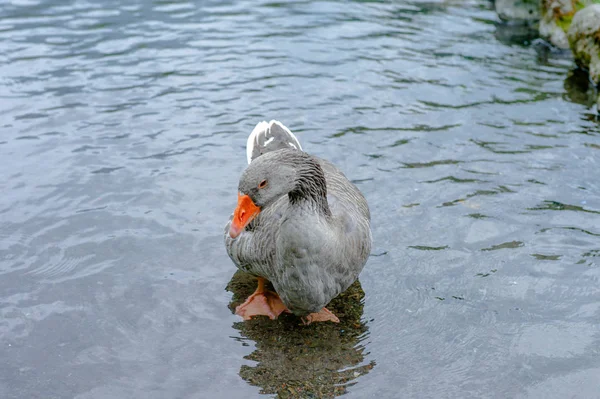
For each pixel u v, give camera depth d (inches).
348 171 91.1
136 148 94.7
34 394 67.4
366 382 68.4
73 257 79.8
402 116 101.0
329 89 106.9
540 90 106.6
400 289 76.9
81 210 85.4
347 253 71.1
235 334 72.8
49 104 102.7
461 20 133.3
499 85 107.7
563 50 119.2
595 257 79.4
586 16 107.9
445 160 92.9
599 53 106.7
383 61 115.3
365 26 130.0
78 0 141.1
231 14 135.3
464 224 83.7
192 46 120.6
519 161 92.4
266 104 103.3
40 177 89.5
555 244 81.0
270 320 74.3
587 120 99.7
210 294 76.7
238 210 67.9
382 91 106.4
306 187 68.5
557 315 73.8
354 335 72.7
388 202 86.7
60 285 77.0
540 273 77.9
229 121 99.8
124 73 110.3
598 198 86.4
